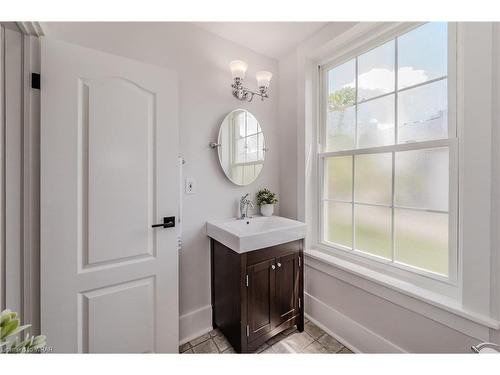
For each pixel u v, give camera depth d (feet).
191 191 5.32
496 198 3.03
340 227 5.65
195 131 5.36
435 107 3.96
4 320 1.68
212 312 5.63
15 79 3.19
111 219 3.83
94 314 3.71
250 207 6.34
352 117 5.39
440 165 3.91
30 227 3.32
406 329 4.06
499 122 2.99
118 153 3.87
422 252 4.12
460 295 3.56
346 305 5.11
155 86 4.21
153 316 4.25
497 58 3.00
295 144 6.34
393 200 4.53
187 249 5.31
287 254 5.15
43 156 3.33
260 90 5.95
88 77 3.63
